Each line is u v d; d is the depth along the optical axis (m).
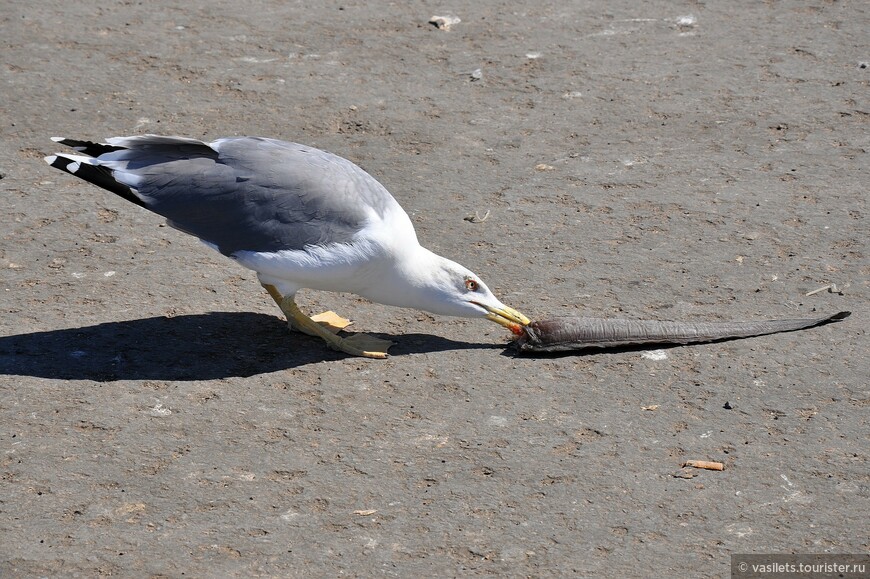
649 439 8.16
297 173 8.95
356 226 8.94
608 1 16.78
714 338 9.30
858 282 10.12
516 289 10.18
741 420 8.34
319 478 7.78
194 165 9.00
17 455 7.96
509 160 12.58
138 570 6.94
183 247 10.89
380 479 7.77
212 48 15.20
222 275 10.46
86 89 14.01
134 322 9.65
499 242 10.97
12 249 10.71
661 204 11.58
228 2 16.72
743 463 7.88
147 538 7.20
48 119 13.27
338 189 8.97
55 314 9.71
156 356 9.18
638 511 7.44
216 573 6.91
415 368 9.10
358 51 15.19
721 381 8.81
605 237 11.02
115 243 10.89
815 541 7.14
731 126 13.18
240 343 9.44
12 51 14.96
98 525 7.32
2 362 9.02
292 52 15.13
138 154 9.11
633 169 12.32
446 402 8.63
